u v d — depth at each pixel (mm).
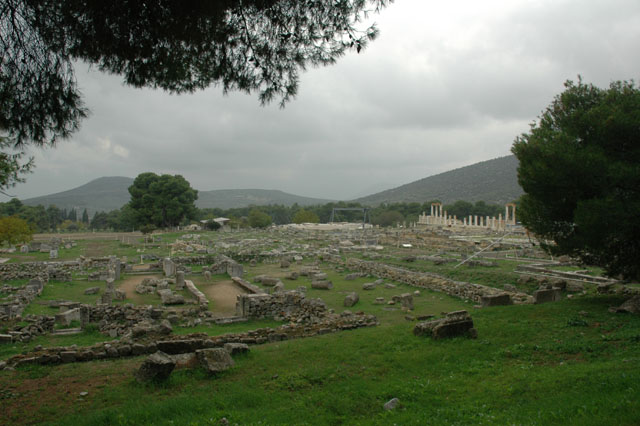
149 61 10195
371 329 15297
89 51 9180
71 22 8523
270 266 42625
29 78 8711
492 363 10641
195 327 19125
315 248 55000
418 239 60875
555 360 10531
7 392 9438
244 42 10773
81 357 12047
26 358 11688
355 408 8398
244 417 7910
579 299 18047
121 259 45938
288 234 80438
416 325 13453
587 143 15695
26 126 9094
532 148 16625
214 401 8633
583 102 16625
